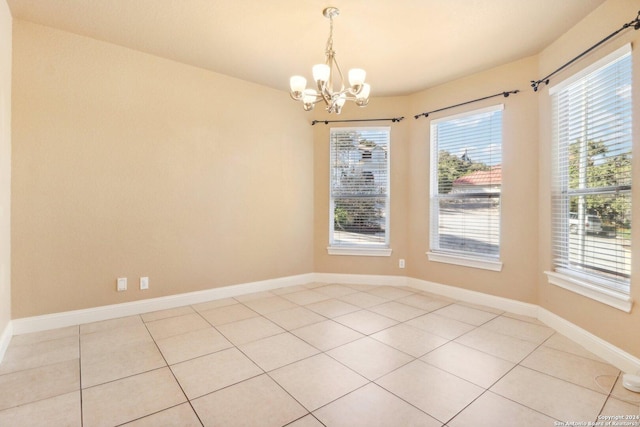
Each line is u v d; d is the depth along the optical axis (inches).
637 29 81.9
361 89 91.0
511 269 131.3
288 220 167.8
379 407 70.2
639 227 81.7
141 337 105.0
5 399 72.1
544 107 119.1
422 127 161.9
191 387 77.4
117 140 121.1
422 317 124.6
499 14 98.7
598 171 96.8
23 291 106.3
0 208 91.0
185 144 136.0
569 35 106.8
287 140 166.7
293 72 143.0
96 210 117.7
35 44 107.0
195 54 127.0
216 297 145.6
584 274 102.2
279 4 94.7
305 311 130.8
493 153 137.1
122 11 99.3
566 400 72.7
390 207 170.7
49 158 109.4
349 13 98.7
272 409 69.4
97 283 118.4
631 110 84.4
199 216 140.3
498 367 87.2
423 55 125.2
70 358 90.7
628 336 84.7
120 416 66.9
